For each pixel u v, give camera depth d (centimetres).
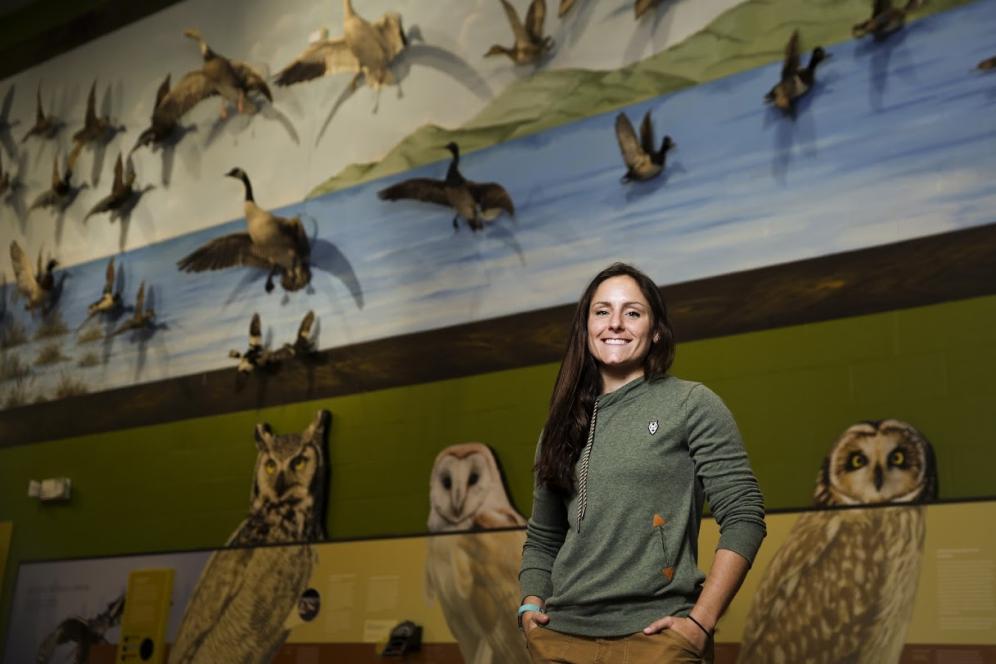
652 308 211
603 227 403
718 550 187
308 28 537
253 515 472
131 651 482
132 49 615
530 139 435
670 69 400
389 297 465
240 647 449
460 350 435
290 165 522
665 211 388
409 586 405
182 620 476
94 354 579
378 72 498
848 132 353
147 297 563
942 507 298
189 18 592
